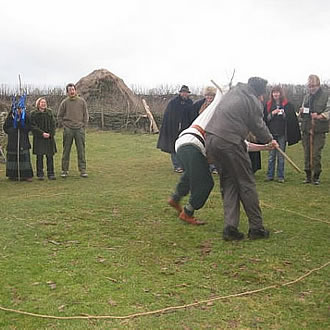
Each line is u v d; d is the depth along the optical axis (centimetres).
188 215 621
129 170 1148
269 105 925
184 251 518
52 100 2325
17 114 1007
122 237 566
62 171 1053
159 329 349
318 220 639
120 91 2408
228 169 541
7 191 882
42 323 358
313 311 379
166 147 1085
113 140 1834
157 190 848
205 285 427
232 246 532
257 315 371
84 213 675
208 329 350
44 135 1004
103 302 392
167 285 427
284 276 447
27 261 481
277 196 794
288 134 927
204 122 600
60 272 454
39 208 700
